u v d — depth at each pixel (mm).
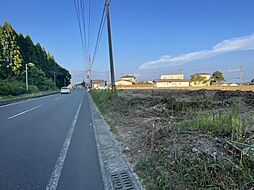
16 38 54031
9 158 5398
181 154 4469
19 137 7676
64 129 9156
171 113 10266
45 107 19141
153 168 4398
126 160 5234
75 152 5898
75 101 27172
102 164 4996
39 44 74750
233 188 3238
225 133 5449
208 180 3484
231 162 3564
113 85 17078
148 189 3779
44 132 8539
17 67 53281
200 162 3906
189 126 6457
